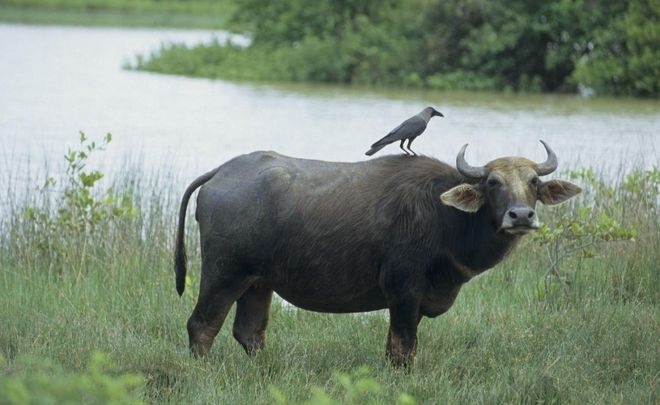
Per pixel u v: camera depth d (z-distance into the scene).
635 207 40.53
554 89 112.81
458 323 31.08
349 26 127.38
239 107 94.31
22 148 67.19
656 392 24.92
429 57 115.94
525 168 25.73
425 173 26.73
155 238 38.59
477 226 26.20
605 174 52.38
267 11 135.75
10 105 90.88
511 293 35.62
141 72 127.12
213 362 27.09
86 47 155.25
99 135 74.69
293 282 27.00
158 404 23.86
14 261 37.47
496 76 113.00
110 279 35.22
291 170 27.14
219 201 27.00
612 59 104.50
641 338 29.09
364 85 117.62
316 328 30.95
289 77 122.12
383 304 27.41
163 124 81.69
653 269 35.88
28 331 28.81
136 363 26.22
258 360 27.28
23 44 156.50
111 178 55.69
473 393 24.91
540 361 27.36
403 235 26.25
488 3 113.69
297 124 82.88
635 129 78.69
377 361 28.14
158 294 32.94
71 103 93.88
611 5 109.75
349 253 26.47
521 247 38.94
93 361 17.81
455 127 79.94
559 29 110.81
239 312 28.23
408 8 122.50
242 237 26.80
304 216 26.53
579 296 33.91
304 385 25.30
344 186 26.80
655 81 101.62
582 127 80.12
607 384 26.28
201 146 70.81
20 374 21.92
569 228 35.84
